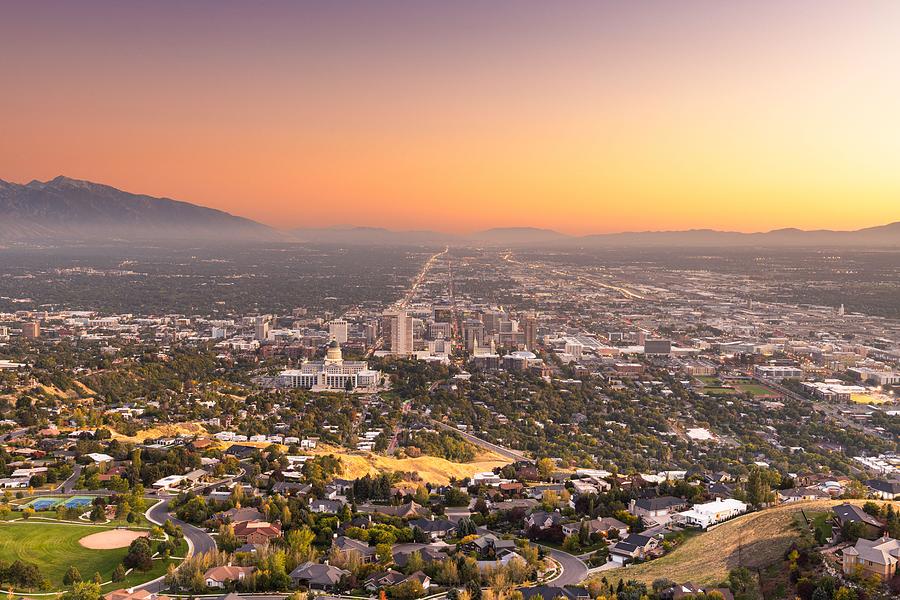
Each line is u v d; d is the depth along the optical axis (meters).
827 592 195.50
